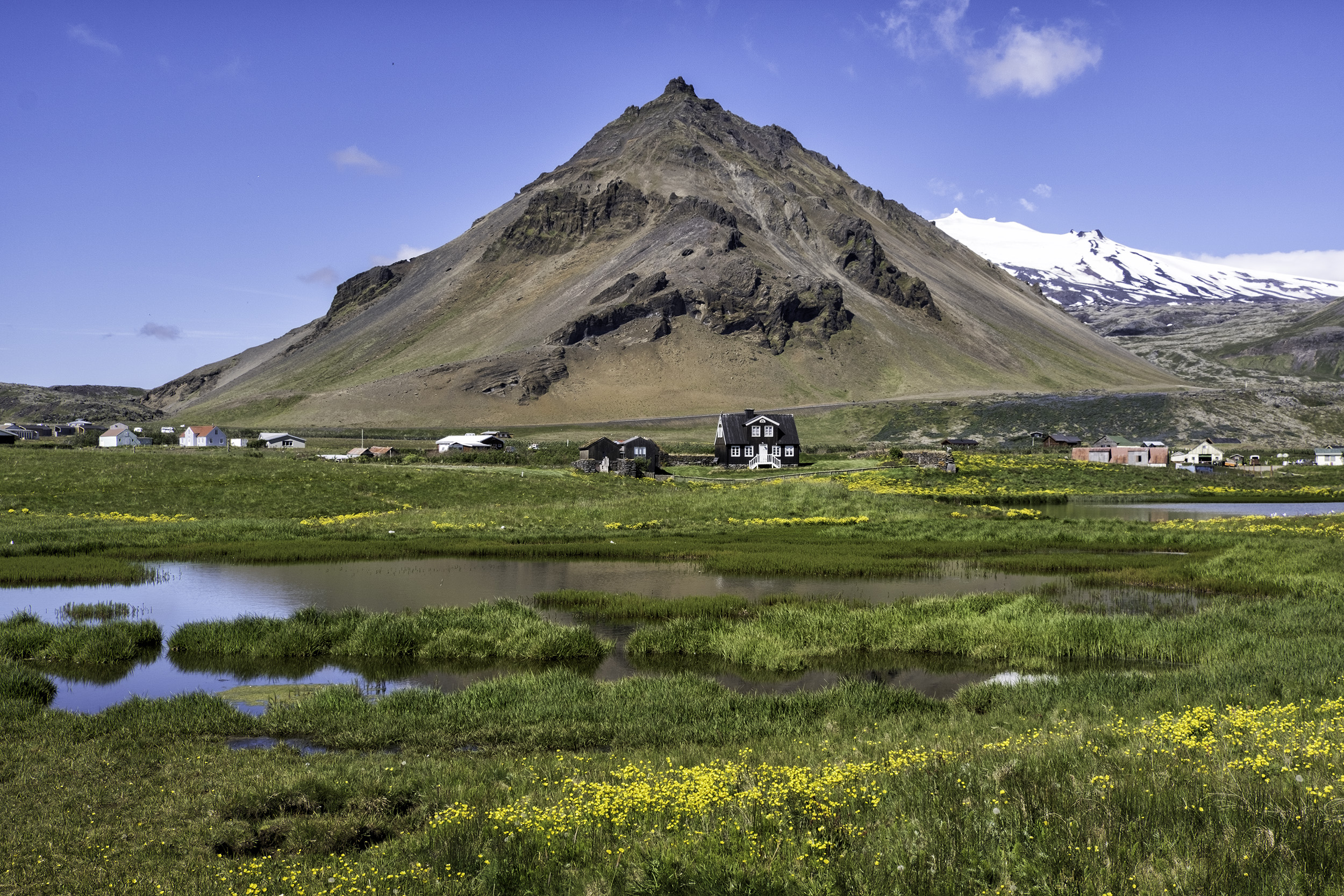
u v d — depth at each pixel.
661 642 26.56
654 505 67.06
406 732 17.81
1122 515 72.25
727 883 8.53
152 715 18.66
